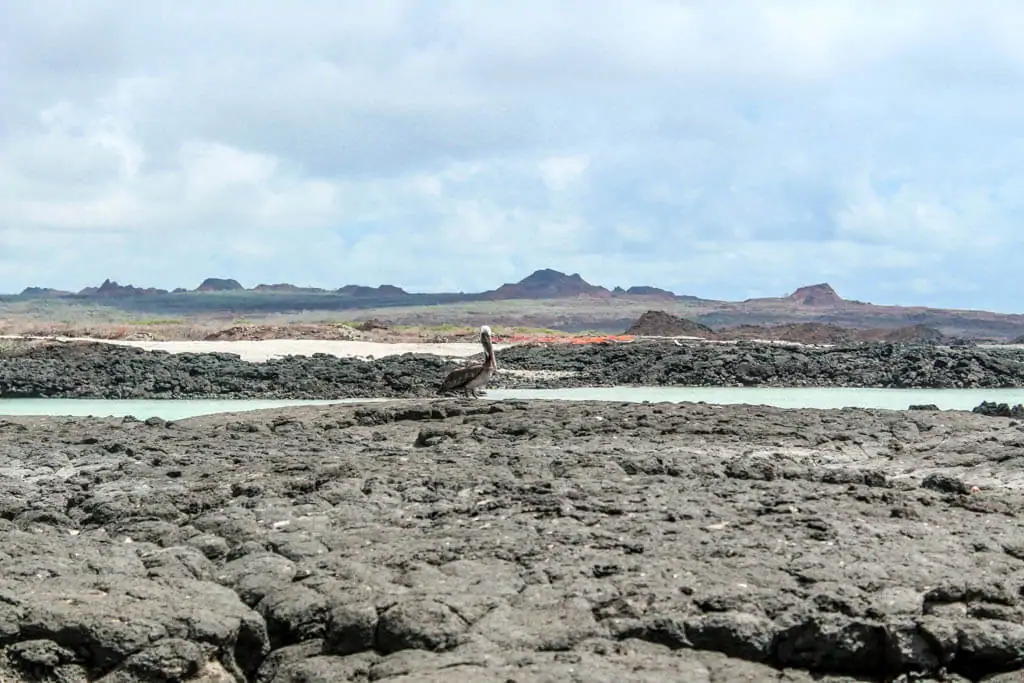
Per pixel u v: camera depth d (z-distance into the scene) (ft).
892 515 36.91
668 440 55.26
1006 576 31.37
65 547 35.68
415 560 33.19
